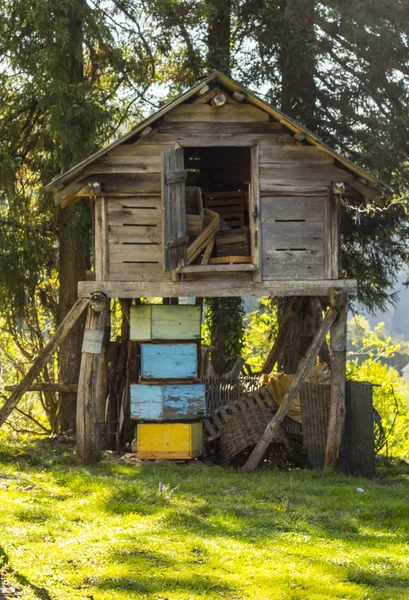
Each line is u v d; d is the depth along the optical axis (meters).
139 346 17.09
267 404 16.70
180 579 7.91
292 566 8.60
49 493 11.62
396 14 20.75
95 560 8.39
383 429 18.11
